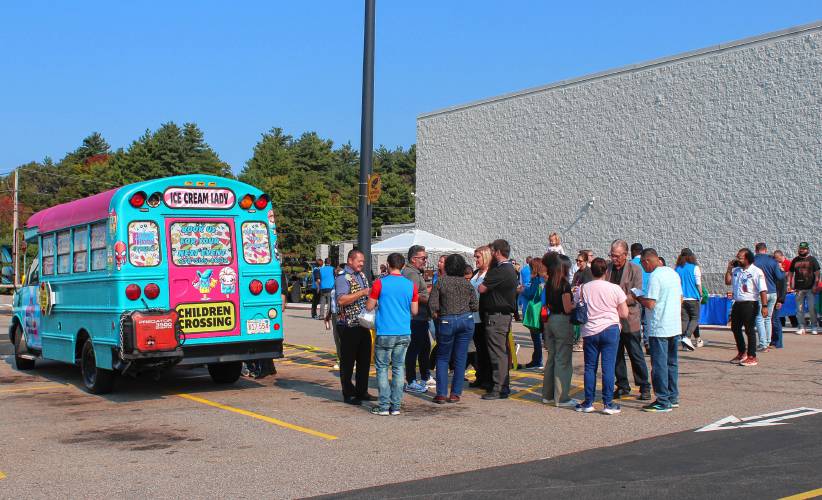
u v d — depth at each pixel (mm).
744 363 13375
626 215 28406
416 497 6277
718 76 25703
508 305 10711
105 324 11047
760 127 24547
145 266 10812
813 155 23234
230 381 12484
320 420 9477
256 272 11469
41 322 13391
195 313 11047
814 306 19047
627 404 10297
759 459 7223
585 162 29859
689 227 26484
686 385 11531
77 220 12016
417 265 11523
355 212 77750
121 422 9438
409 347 11523
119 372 11516
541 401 10617
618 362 10688
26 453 7895
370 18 12742
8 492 6547
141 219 10867
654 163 27547
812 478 6547
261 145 95875
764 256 15641
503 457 7602
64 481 6863
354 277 10641
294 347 17391
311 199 67875
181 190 11070
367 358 10641
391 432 8773
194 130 71500
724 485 6391
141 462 7512
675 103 26922
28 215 75375
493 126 33594
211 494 6465
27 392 11852
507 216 32969
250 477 6957
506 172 33031
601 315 9633
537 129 31719
